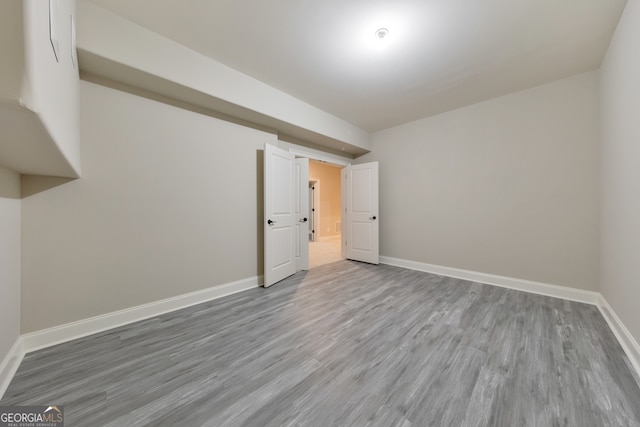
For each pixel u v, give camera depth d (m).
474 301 2.61
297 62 2.44
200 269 2.61
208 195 2.68
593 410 1.17
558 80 2.76
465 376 1.42
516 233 3.05
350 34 2.04
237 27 1.96
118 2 1.72
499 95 3.14
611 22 1.89
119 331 1.97
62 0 1.15
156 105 2.31
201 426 1.09
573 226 2.68
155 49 2.01
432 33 2.02
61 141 1.14
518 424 1.10
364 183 4.57
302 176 3.99
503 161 3.15
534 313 2.30
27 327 1.69
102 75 2.00
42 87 0.78
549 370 1.47
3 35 0.66
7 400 1.24
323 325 2.06
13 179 1.58
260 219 3.21
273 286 3.13
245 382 1.37
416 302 2.57
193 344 1.77
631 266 1.67
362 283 3.25
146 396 1.27
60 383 1.36
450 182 3.64
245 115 2.87
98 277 1.99
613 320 1.99
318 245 6.70
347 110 3.64
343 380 1.39
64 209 1.85
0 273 1.39
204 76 2.31
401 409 1.18
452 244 3.62
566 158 2.72
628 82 1.73
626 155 1.77
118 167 2.10
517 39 2.09
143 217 2.23
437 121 3.78
